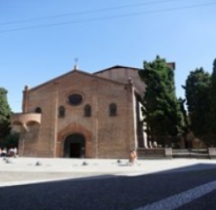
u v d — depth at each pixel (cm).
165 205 572
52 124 3909
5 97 4606
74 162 2839
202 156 3347
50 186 1012
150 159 3350
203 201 611
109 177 1428
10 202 638
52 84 4056
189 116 4038
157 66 3912
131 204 588
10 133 4919
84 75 4019
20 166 2288
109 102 3844
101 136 3753
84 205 586
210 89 3725
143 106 4028
